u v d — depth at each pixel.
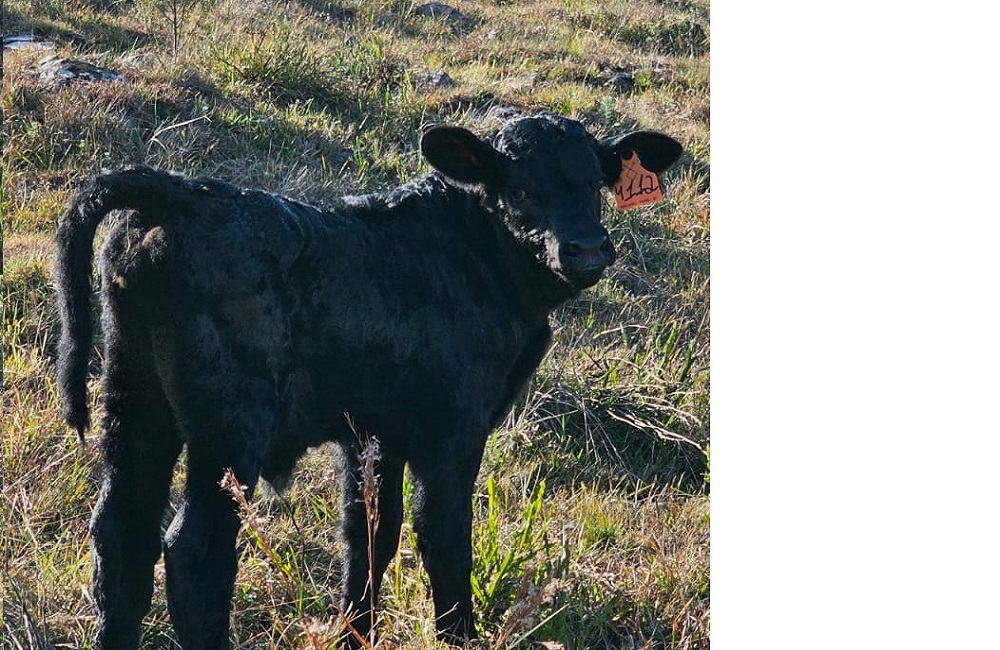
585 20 11.05
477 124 8.16
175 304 3.60
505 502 5.14
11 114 7.35
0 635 4.00
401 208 4.20
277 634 4.20
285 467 4.02
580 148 4.23
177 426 3.73
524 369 4.52
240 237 3.64
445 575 4.14
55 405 5.13
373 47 9.20
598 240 4.05
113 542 3.72
